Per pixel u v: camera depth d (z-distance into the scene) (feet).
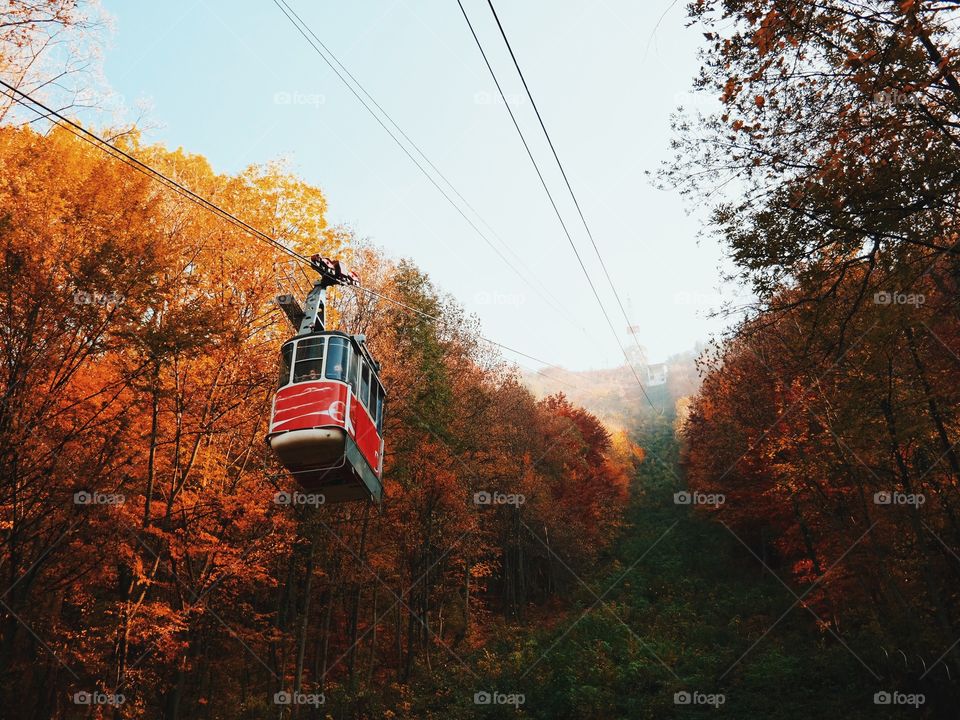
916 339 50.24
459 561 119.44
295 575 88.63
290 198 71.26
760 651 98.07
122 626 54.39
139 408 59.21
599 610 128.67
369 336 90.99
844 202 37.99
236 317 61.82
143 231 57.93
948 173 35.47
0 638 56.49
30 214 52.54
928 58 34.68
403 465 93.71
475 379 116.67
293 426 49.39
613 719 79.05
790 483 83.46
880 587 77.82
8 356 51.24
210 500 64.13
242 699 88.99
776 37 36.14
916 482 64.49
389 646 112.98
